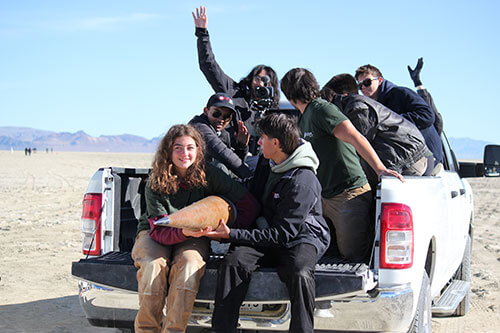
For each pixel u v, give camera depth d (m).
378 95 5.66
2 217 13.23
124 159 75.25
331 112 4.12
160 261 3.63
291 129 3.76
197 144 3.82
